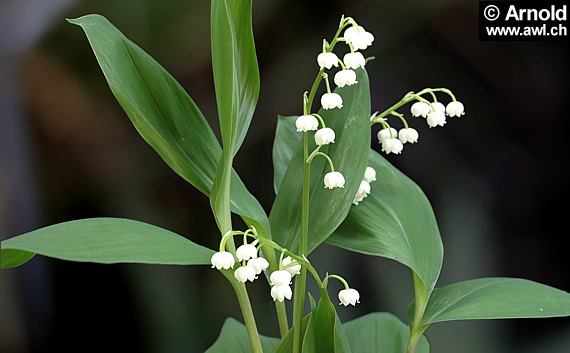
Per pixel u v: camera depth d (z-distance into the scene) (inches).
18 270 67.1
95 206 72.1
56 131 71.2
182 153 35.9
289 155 38.4
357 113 36.2
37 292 67.6
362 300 62.2
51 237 33.6
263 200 71.5
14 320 66.8
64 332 68.1
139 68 36.1
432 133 71.4
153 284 66.8
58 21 70.2
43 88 70.9
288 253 33.9
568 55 71.9
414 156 70.2
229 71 33.7
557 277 71.7
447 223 67.6
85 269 67.8
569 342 60.1
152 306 66.6
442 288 36.8
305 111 34.6
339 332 34.1
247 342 38.3
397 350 37.7
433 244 36.7
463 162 71.7
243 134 35.7
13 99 69.7
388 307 61.7
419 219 37.0
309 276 62.2
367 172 36.4
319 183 36.4
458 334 57.6
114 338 67.8
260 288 66.7
